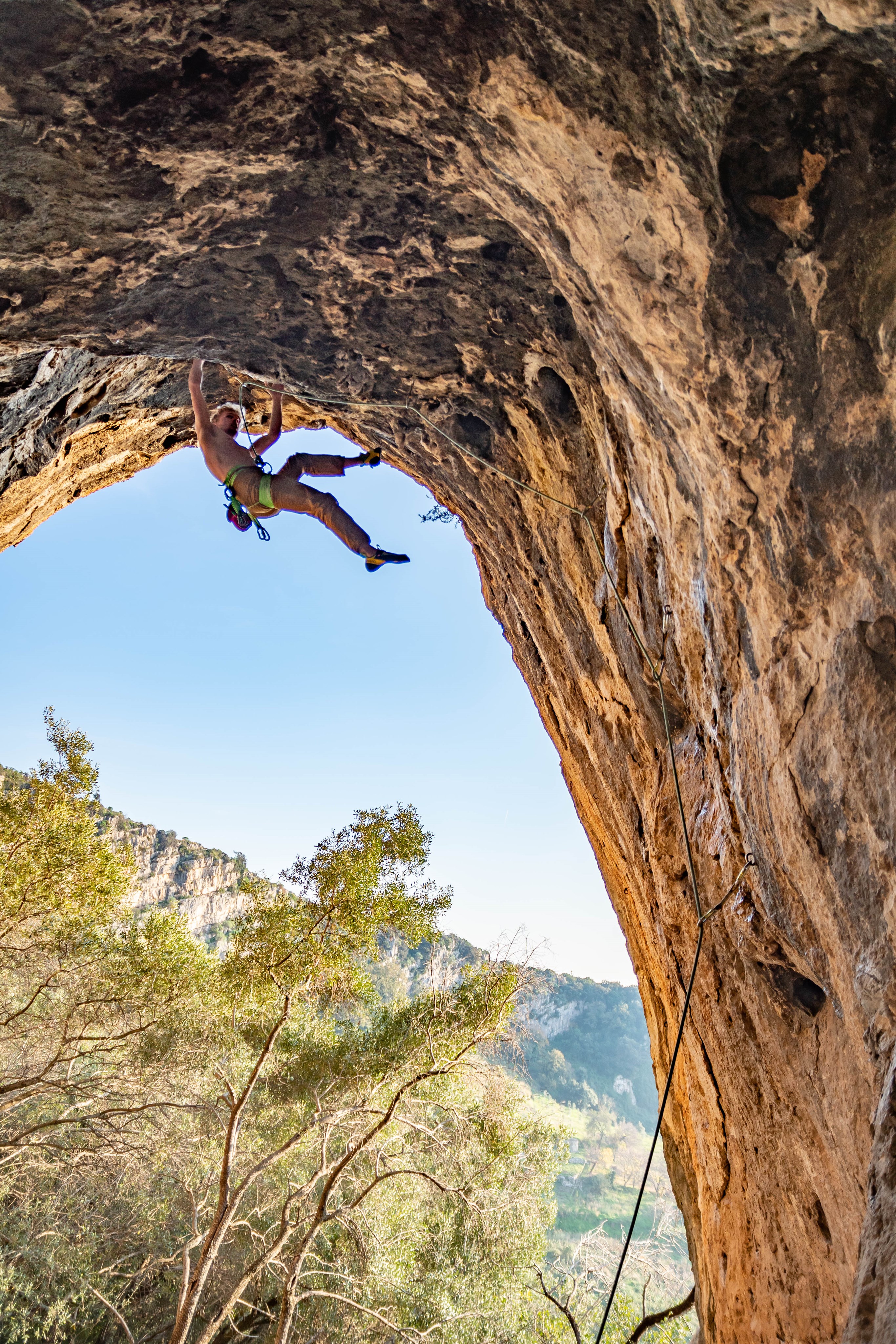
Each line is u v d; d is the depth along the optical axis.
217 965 16.06
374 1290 14.02
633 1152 75.00
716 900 4.30
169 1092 14.55
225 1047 15.71
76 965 13.91
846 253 2.45
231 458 5.15
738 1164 4.64
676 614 4.21
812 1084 3.56
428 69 3.33
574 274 3.63
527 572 6.80
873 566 2.51
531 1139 18.58
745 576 3.22
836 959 2.97
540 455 5.79
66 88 3.65
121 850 15.38
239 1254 16.08
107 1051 14.50
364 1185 15.26
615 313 3.38
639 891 6.16
